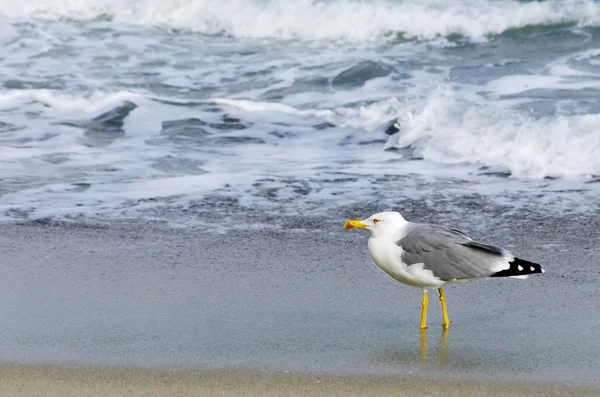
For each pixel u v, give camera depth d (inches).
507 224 483.2
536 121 606.2
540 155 568.7
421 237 340.8
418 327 358.0
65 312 375.2
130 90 761.0
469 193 530.6
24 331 354.0
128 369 315.3
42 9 958.4
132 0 956.6
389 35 881.5
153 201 526.0
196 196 533.3
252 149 629.9
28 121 688.4
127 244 462.9
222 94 758.5
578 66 770.2
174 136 659.4
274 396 292.0
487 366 316.5
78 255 447.2
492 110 629.9
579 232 468.1
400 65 801.6
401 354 329.1
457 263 335.0
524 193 526.9
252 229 482.9
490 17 876.6
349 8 902.4
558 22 870.4
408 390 296.4
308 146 634.8
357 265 432.8
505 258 334.3
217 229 483.2
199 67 824.9
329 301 387.9
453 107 642.8
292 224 489.7
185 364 319.9
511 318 366.3
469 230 477.4
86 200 527.8
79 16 951.6
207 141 647.8
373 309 378.6
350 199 526.0
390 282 410.3
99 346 337.7
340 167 586.9
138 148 632.4
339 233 476.7
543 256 438.9
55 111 711.1
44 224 490.6
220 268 429.4
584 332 348.8
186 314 372.5
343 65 807.7
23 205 518.3
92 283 410.9
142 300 389.4
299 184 552.4
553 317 366.0
